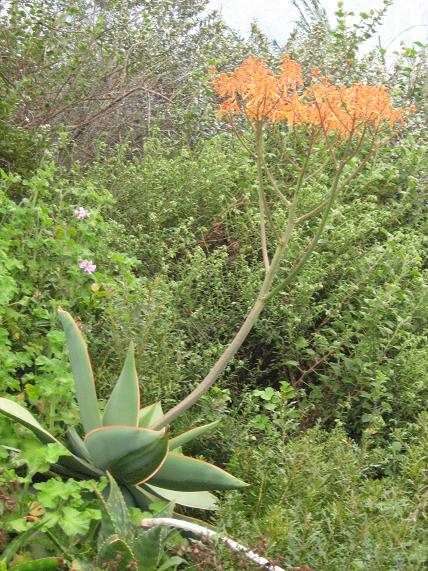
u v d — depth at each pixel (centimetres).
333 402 482
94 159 703
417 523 333
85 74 734
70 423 378
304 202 581
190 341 493
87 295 465
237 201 612
